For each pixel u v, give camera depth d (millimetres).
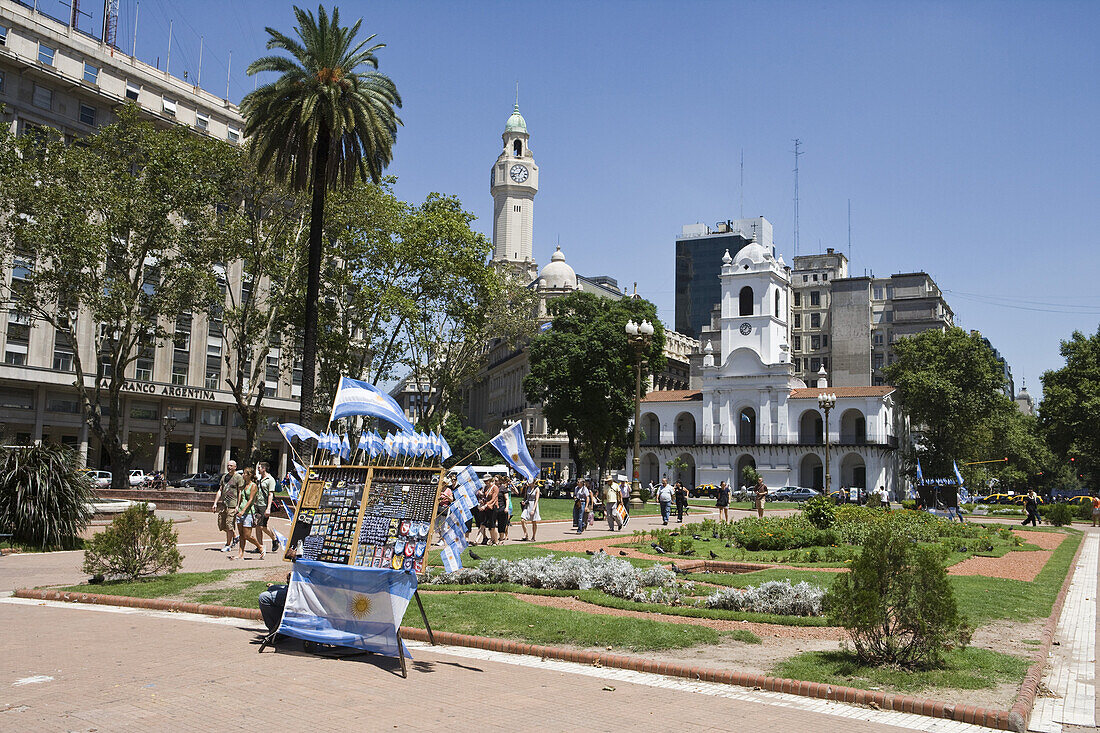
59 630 10734
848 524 27641
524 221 130625
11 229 37094
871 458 74688
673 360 106938
